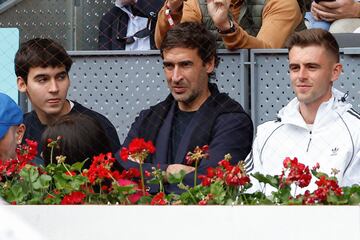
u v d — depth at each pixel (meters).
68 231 10.46
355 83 14.28
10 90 15.04
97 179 11.23
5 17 16.02
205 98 13.46
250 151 13.27
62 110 13.96
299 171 11.02
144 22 15.98
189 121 13.40
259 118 14.65
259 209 10.30
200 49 13.37
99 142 11.92
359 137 12.50
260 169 12.75
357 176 12.49
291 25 15.26
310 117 12.62
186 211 10.39
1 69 15.07
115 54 15.04
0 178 11.70
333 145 12.52
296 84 12.70
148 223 10.44
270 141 12.73
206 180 11.20
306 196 11.00
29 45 13.97
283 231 10.30
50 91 13.87
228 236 10.37
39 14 15.98
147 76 15.02
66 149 11.86
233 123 13.25
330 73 12.70
